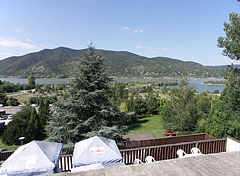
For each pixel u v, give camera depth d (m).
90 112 9.52
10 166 3.76
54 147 4.71
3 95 47.56
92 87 9.55
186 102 18.61
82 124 8.63
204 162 1.52
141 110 32.25
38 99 45.53
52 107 9.08
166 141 9.90
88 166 4.07
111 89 10.16
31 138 17.33
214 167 1.43
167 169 1.38
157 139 9.78
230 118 8.05
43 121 20.25
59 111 8.87
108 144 5.09
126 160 6.44
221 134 10.95
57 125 8.83
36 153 4.11
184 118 17.98
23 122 17.75
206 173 1.34
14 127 16.92
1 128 21.91
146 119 30.98
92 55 9.82
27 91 75.31
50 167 3.84
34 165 3.82
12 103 46.22
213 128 11.61
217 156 1.65
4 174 3.67
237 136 9.20
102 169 1.37
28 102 46.22
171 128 19.16
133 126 25.69
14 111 38.12
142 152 6.57
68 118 8.79
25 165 3.80
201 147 7.39
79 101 9.13
